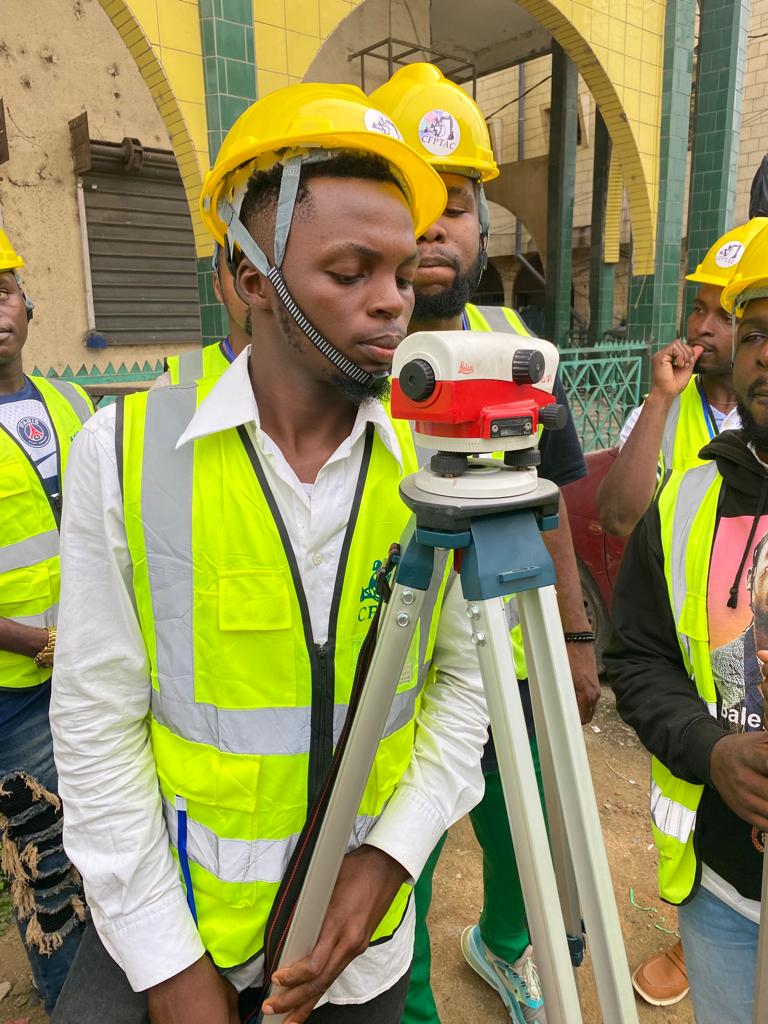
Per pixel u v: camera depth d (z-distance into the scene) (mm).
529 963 2133
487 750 1858
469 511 773
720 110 6406
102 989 1057
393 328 896
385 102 1547
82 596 985
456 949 2439
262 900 1015
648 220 6348
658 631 1448
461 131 1505
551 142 9406
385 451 1036
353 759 913
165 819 1066
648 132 6152
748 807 1133
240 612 964
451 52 9484
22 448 2064
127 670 1010
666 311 6551
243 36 3758
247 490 968
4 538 1991
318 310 872
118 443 968
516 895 2041
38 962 2008
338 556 1004
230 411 954
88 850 999
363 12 7516
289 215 854
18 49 5945
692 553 1359
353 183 850
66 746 1007
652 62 6051
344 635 1006
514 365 807
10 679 1913
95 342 6594
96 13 6281
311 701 998
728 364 2451
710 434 2508
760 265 1239
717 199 6562
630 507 2451
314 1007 1007
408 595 856
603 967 883
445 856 2875
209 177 951
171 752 1023
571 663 1948
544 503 828
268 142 840
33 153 6133
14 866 1968
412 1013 1700
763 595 1276
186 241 7105
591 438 6094
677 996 2227
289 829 1011
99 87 6395
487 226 1661
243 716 985
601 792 3184
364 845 1080
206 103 3758
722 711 1324
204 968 1008
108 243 6625
